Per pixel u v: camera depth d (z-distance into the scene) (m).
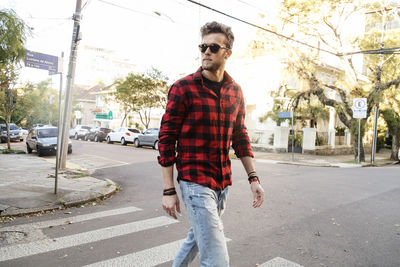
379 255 3.68
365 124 17.36
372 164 16.33
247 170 2.30
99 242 3.99
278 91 20.62
